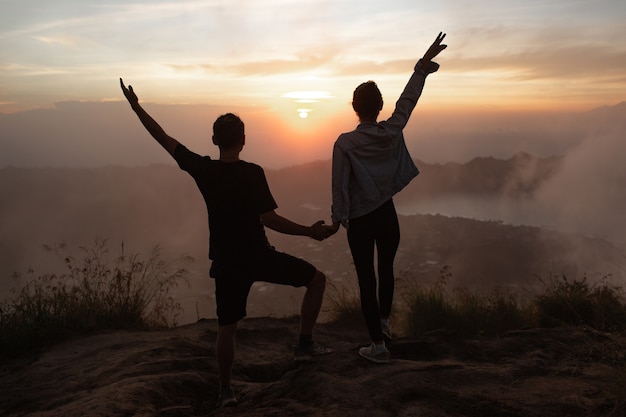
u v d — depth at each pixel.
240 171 3.11
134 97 3.25
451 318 5.61
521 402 3.02
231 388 3.34
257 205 3.10
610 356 3.76
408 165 3.62
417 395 3.07
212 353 4.54
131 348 4.65
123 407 3.15
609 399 2.99
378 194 3.46
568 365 3.69
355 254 3.59
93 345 4.91
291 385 3.36
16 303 5.52
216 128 3.14
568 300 5.62
